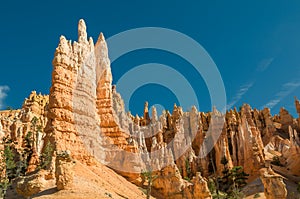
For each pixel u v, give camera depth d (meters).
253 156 88.38
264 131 120.56
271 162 92.00
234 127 105.00
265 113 125.00
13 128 80.81
